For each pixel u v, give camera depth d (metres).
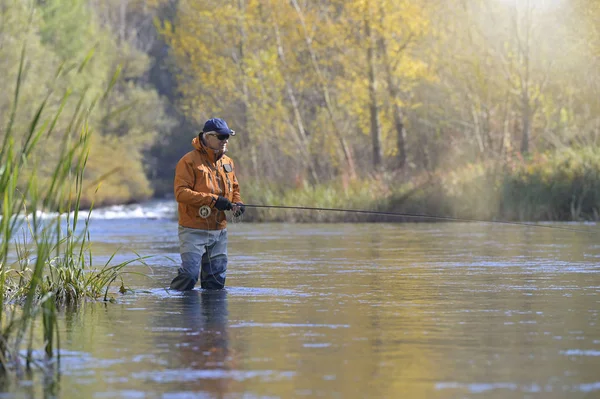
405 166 66.56
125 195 108.19
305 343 10.22
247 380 8.20
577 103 69.06
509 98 68.00
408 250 26.70
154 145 138.50
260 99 71.06
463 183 52.50
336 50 68.75
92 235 39.41
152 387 7.94
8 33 55.28
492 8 63.94
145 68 134.75
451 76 71.62
